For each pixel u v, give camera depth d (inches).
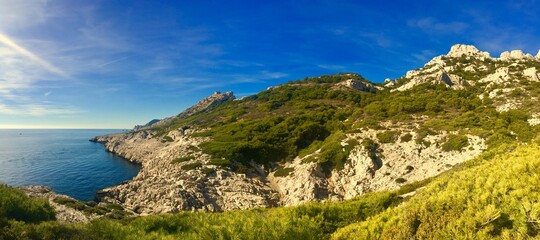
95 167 3093.0
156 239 457.4
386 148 1888.5
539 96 2512.3
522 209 305.6
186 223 547.2
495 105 2534.5
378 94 3924.7
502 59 4840.1
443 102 2815.0
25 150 4702.3
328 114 2893.7
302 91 4362.7
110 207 1446.9
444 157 1669.5
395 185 1553.9
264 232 421.4
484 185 383.6
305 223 456.1
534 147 592.7
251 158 2194.9
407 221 373.1
